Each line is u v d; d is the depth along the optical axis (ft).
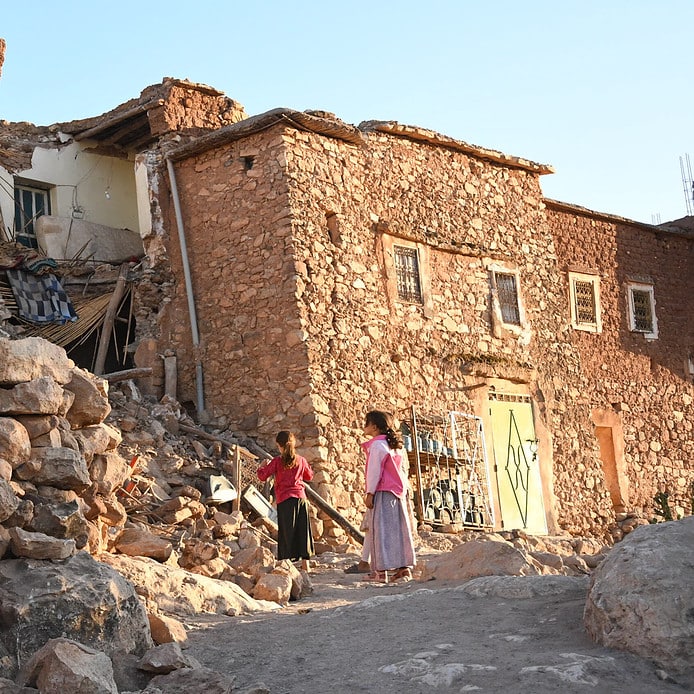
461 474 60.64
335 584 35.04
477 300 65.87
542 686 15.99
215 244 57.26
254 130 56.18
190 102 60.75
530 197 72.23
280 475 38.55
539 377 68.80
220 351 56.03
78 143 66.18
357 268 57.93
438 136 64.80
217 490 45.19
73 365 25.05
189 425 53.01
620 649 17.33
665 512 74.28
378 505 32.94
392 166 62.18
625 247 82.07
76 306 58.65
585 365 76.89
